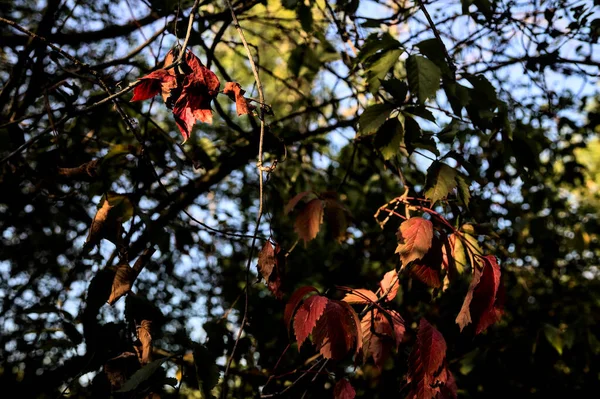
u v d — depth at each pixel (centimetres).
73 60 225
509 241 414
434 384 171
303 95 398
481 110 222
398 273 188
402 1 350
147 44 340
